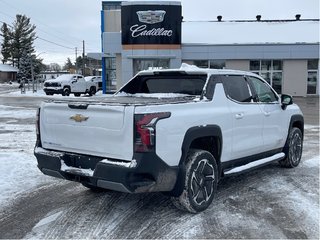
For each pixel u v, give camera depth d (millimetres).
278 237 4434
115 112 4418
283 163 7578
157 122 4402
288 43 31703
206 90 5434
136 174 4359
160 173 4480
